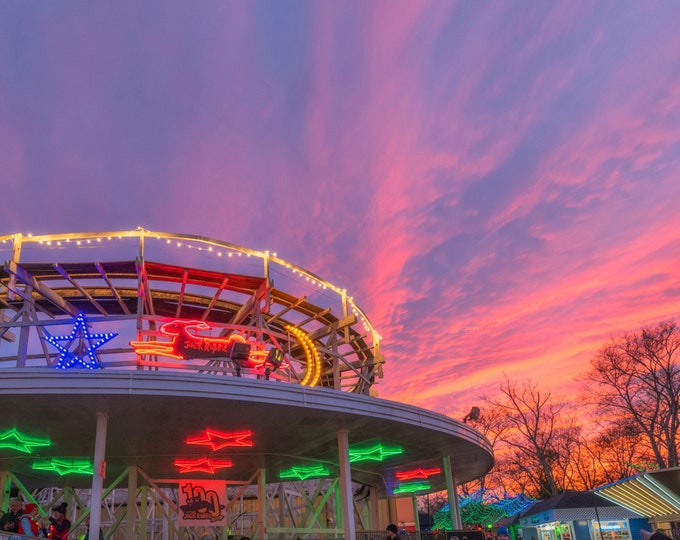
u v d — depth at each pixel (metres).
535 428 58.28
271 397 15.98
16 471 23.50
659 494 17.14
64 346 24.92
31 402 14.63
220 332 34.75
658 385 49.44
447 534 21.97
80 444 19.72
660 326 49.91
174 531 24.59
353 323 35.25
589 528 33.34
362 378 37.22
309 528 23.88
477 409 27.56
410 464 27.42
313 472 28.00
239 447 21.61
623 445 54.81
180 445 20.66
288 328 32.91
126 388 14.38
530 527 40.56
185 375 15.05
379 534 22.91
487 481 66.75
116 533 42.16
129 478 23.14
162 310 34.38
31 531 12.02
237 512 43.50
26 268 27.39
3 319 33.50
